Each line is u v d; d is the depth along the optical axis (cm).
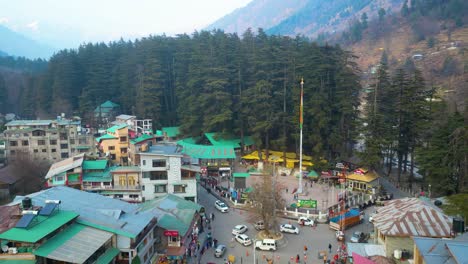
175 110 11806
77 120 10550
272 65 9712
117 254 3616
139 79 11775
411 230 3847
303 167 8269
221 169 8012
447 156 5841
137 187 5900
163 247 4359
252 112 9288
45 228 3262
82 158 6362
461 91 11531
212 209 6228
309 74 8800
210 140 9594
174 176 5925
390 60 18575
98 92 12325
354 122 8188
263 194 5294
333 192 6994
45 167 7494
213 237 5141
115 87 12606
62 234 3409
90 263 3281
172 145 7181
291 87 9212
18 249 3117
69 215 3616
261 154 9019
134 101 12081
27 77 15162
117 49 14112
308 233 5275
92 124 10956
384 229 3934
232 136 9762
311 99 8462
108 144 7269
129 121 10488
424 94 7900
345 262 4275
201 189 7244
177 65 11631
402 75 8019
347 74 8575
